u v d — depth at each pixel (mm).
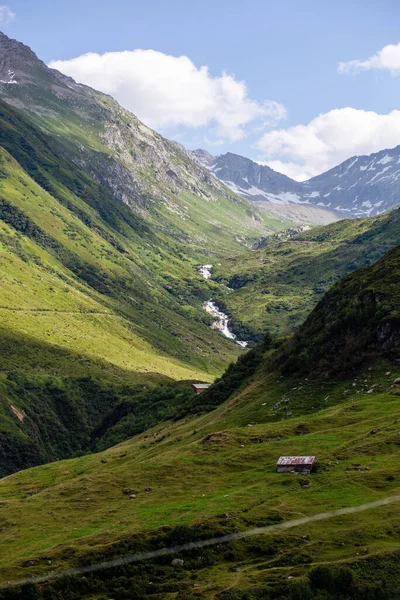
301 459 86250
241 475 89938
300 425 106688
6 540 81500
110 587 64938
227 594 57312
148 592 62438
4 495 130250
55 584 65250
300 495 76250
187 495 86438
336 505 71125
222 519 71812
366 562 58531
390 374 123750
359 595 54938
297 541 65188
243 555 65750
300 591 55594
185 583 62375
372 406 109062
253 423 127875
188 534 69688
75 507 91562
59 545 74125
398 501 69250
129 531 73562
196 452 104438
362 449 87688
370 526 64812
